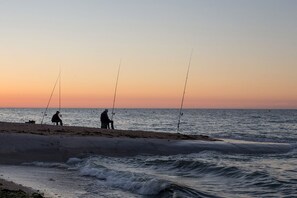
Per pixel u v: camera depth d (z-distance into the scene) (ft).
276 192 40.19
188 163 54.29
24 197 32.65
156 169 53.62
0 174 50.14
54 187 42.01
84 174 50.80
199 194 38.14
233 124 222.48
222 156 67.00
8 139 66.03
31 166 56.95
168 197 37.52
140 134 81.51
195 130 165.37
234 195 38.93
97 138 70.85
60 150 64.59
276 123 234.58
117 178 45.80
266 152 72.33
